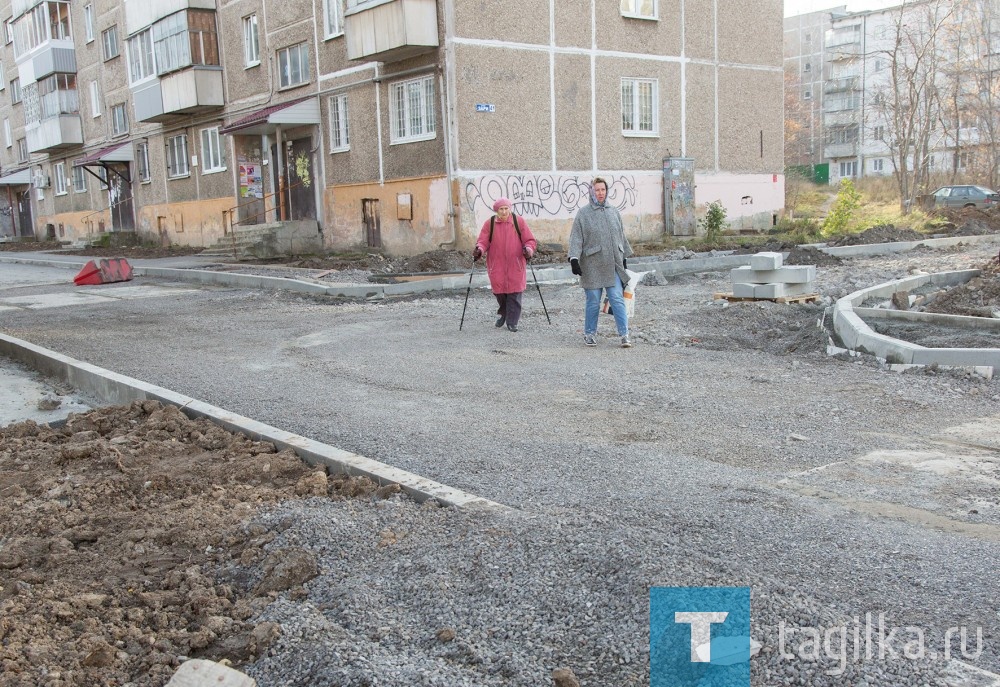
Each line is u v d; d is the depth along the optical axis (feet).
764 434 20.16
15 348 32.78
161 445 19.63
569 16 75.05
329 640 10.69
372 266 64.95
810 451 18.70
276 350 33.88
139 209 119.96
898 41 130.21
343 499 15.62
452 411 23.12
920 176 132.57
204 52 96.32
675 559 12.17
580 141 76.69
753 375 26.63
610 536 12.94
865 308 34.27
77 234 142.20
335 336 36.88
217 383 27.61
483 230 36.58
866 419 21.27
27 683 10.11
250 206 96.43
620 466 17.71
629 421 21.63
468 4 69.26
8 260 98.53
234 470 17.85
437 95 70.38
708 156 86.22
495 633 10.79
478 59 70.18
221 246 91.15
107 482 17.06
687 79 83.66
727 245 73.97
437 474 17.44
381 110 76.13
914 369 26.18
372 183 78.18
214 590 12.51
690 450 18.93
